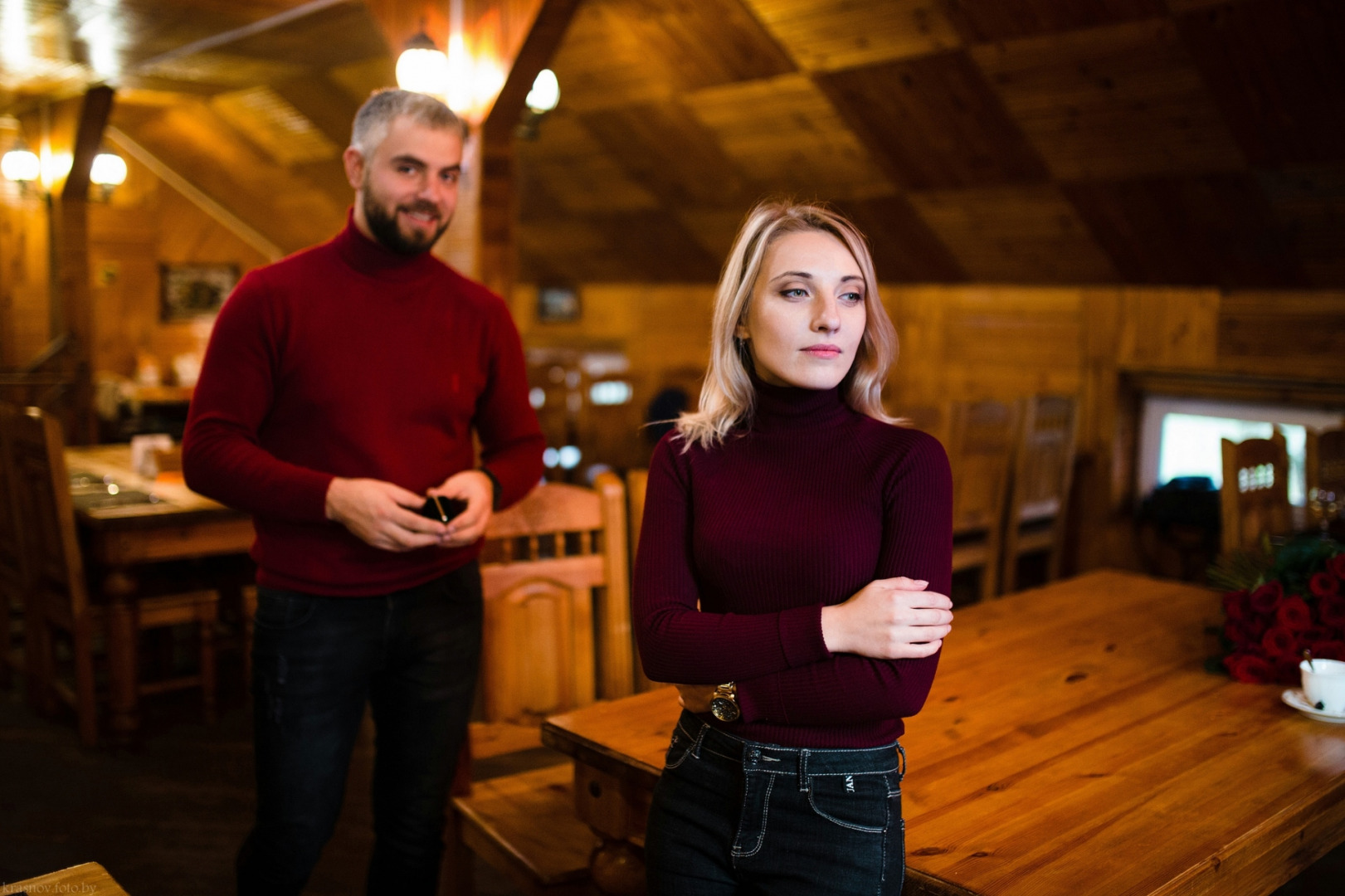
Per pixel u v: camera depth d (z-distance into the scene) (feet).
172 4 14.61
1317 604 6.30
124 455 15.26
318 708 5.93
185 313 27.22
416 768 6.26
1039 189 14.23
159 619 11.51
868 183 15.83
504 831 6.32
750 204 17.75
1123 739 5.32
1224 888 4.18
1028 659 6.64
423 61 11.13
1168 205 13.37
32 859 8.71
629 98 16.21
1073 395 15.75
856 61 13.12
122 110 23.76
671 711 5.81
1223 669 6.38
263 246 28.25
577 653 7.13
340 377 5.90
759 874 3.76
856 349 4.10
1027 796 4.64
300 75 19.34
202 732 11.75
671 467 4.20
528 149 19.25
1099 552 16.57
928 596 3.61
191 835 9.23
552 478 20.30
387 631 6.00
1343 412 14.20
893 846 3.73
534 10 10.60
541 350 25.54
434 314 6.22
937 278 17.89
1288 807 4.52
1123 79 11.55
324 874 8.62
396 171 5.76
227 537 11.61
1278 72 10.53
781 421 4.02
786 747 3.75
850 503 3.83
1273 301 14.21
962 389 18.19
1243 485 9.01
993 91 12.67
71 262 21.98
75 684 13.10
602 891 5.31
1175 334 15.33
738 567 3.89
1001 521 13.92
